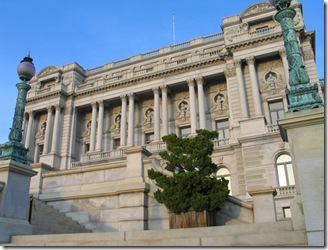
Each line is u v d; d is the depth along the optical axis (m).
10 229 10.42
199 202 12.70
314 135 7.46
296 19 37.59
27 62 12.96
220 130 42.50
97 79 53.84
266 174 30.17
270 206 14.29
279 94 37.41
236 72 39.22
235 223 14.11
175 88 47.06
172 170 15.02
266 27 42.34
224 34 44.16
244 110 36.84
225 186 13.71
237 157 34.16
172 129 45.28
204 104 43.38
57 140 48.94
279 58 38.97
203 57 45.00
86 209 15.98
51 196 17.58
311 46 38.25
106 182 17.12
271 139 31.17
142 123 48.00
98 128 48.47
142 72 48.62
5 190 10.76
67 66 55.00
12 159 11.39
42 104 51.94
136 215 14.19
